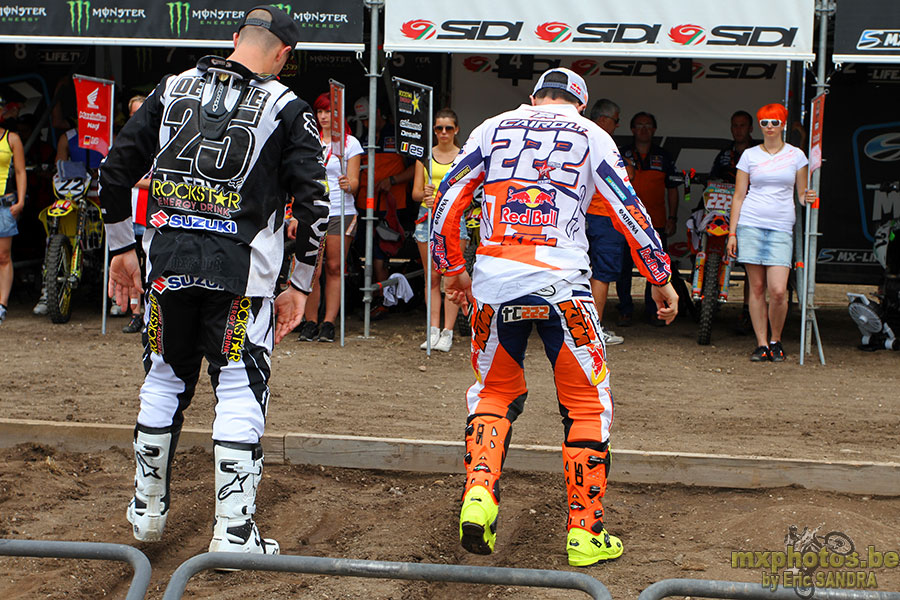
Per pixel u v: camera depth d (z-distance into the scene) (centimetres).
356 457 514
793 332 984
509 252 378
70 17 816
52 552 244
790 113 951
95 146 809
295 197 371
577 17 788
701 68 1047
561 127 382
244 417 367
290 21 388
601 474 391
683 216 1059
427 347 811
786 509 439
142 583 231
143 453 380
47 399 628
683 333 955
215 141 362
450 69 1073
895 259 869
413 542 408
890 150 1064
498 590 368
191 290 363
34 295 1098
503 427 379
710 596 229
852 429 591
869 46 763
